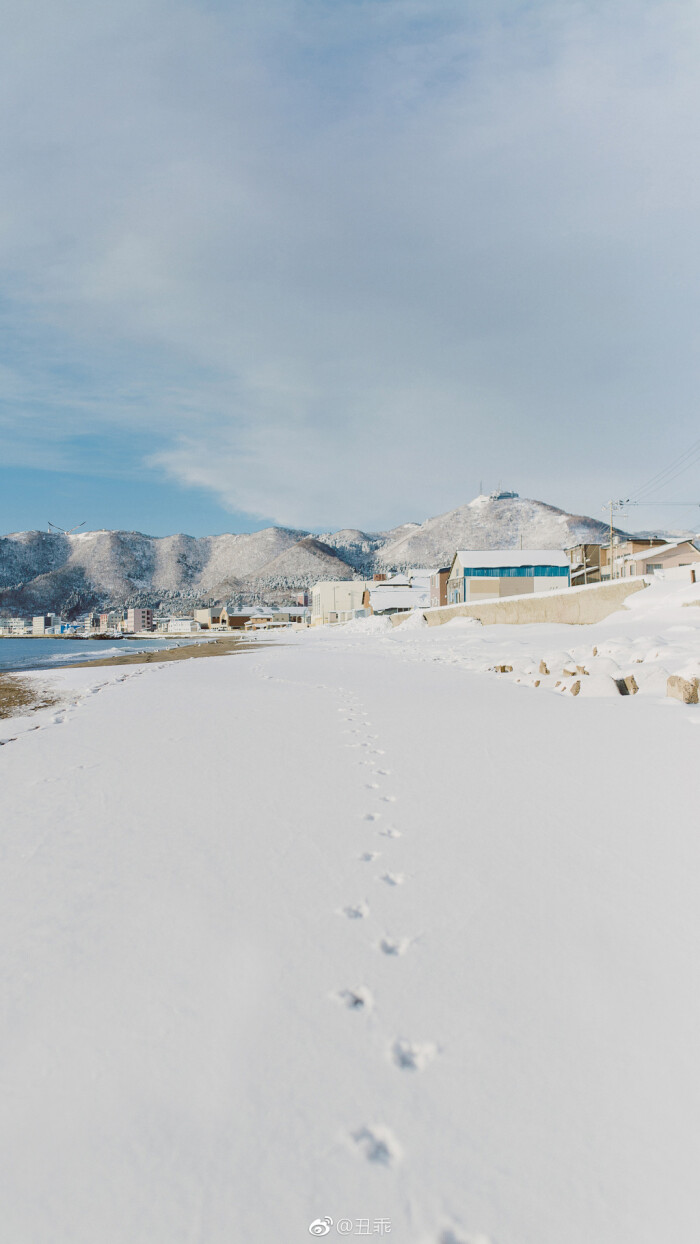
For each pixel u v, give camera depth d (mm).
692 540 48562
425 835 4254
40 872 3852
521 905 3256
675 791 4867
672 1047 2242
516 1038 2309
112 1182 1816
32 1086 2152
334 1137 1938
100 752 7277
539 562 57375
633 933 2957
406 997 2547
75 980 2713
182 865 3883
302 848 4098
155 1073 2188
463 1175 1811
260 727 8500
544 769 5695
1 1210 1744
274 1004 2525
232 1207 1732
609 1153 1858
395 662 19891
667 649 13430
